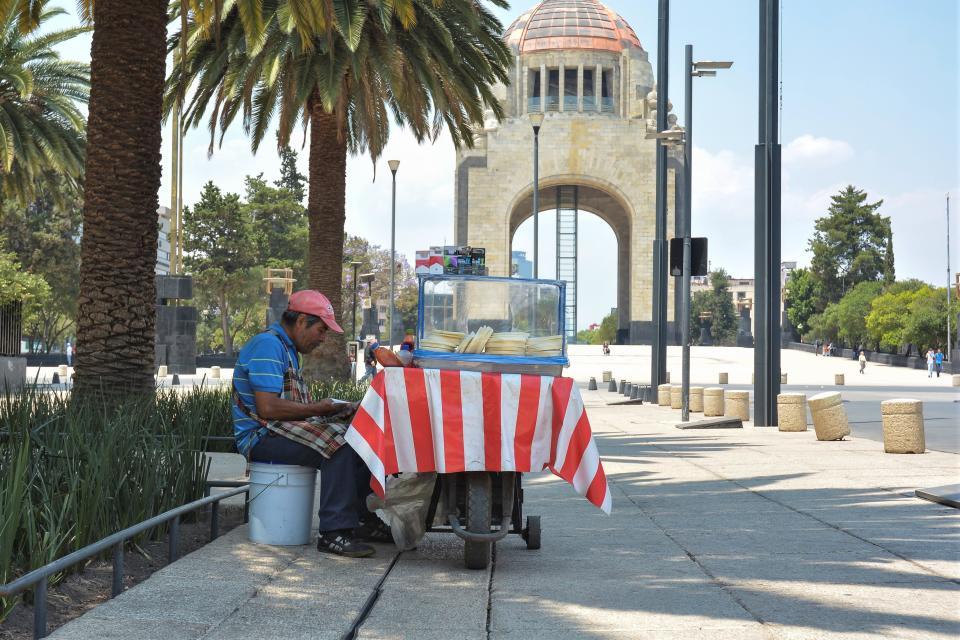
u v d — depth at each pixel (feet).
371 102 66.85
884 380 186.09
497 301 21.84
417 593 16.80
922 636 14.03
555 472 19.06
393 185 155.84
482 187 294.87
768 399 66.28
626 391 111.96
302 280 303.27
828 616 15.21
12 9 40.06
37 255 244.63
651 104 293.23
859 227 371.97
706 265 69.62
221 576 17.49
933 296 249.96
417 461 18.57
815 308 380.99
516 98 304.30
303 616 14.88
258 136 71.41
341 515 19.97
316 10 40.65
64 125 101.50
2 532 14.14
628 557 20.56
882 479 34.60
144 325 35.81
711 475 36.99
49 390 29.43
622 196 291.38
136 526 16.81
